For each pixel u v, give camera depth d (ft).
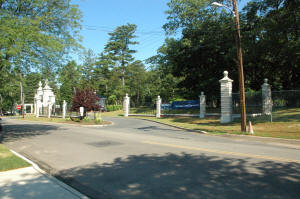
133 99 201.67
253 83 101.35
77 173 21.07
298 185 16.78
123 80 191.83
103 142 37.86
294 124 49.37
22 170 21.34
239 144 35.27
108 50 192.85
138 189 16.76
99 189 17.06
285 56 70.13
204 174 19.66
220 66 96.02
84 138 43.24
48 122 93.40
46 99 134.62
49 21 46.98
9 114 229.04
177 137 43.88
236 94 68.69
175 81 149.69
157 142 37.09
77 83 175.83
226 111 67.05
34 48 44.14
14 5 43.57
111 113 145.18
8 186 17.33
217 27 84.28
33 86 208.44
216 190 16.10
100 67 185.26
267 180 17.89
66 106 114.21
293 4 62.44
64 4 48.93
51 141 40.19
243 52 75.56
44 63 46.70
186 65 101.09
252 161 23.77
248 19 79.00
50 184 17.78
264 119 59.47
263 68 92.73
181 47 93.25
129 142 37.42
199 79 100.53
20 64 43.11
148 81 180.24
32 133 52.95
